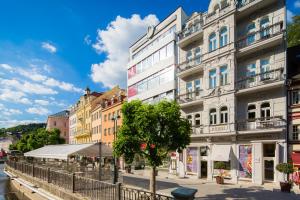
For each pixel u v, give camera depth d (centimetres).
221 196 1748
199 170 2858
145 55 3978
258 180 2277
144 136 1477
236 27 2664
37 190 2192
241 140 2445
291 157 2138
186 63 3133
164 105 1525
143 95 3972
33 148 5528
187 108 3148
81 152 2091
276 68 2305
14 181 3103
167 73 3459
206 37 2844
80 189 1566
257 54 2453
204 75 2833
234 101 2494
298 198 1659
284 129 2170
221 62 2645
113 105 5003
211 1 2888
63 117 9238
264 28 2344
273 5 2380
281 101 2250
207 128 2727
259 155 2288
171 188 2089
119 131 1522
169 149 1541
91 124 6278
